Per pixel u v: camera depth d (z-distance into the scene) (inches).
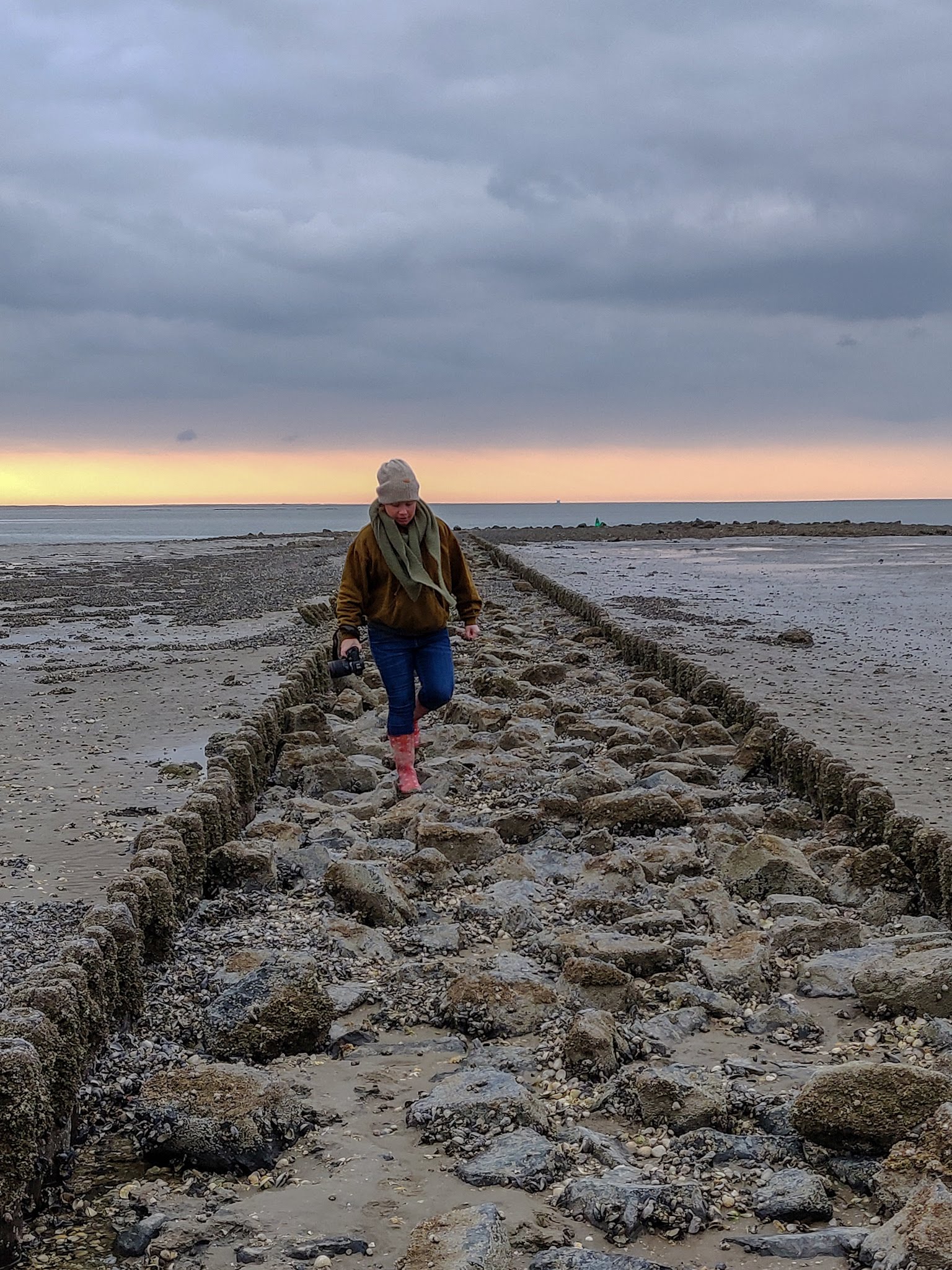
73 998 173.2
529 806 334.0
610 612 941.2
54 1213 150.9
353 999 211.9
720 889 262.5
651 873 277.6
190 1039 201.3
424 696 342.3
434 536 327.9
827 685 557.3
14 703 552.1
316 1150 162.1
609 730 432.8
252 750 376.2
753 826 325.7
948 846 248.8
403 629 337.1
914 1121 155.0
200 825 273.1
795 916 252.1
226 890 278.5
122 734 474.3
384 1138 165.3
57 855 311.7
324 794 378.9
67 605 1119.6
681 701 491.2
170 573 1624.0
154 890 229.0
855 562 1594.5
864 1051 190.1
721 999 207.8
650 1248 138.6
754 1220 144.6
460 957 234.4
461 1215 137.9
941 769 374.9
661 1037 195.2
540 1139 160.7
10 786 386.0
